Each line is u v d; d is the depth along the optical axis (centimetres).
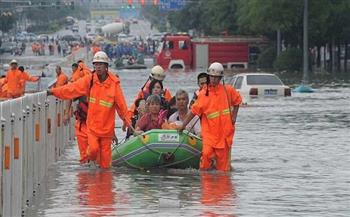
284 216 2075
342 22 12794
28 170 2283
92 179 2659
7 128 1906
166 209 2150
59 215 2081
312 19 12481
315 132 4153
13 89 5425
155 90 3084
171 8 18600
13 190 1989
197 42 14888
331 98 6856
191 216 2062
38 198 2327
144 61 17712
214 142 2777
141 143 2844
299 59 13125
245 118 5009
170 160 2834
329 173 2791
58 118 3250
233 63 14900
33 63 14400
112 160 2934
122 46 17988
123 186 2520
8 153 1911
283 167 2930
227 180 2630
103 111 2819
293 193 2398
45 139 2756
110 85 2814
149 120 2914
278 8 12444
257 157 3209
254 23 12850
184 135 2841
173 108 2950
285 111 5541
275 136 3981
